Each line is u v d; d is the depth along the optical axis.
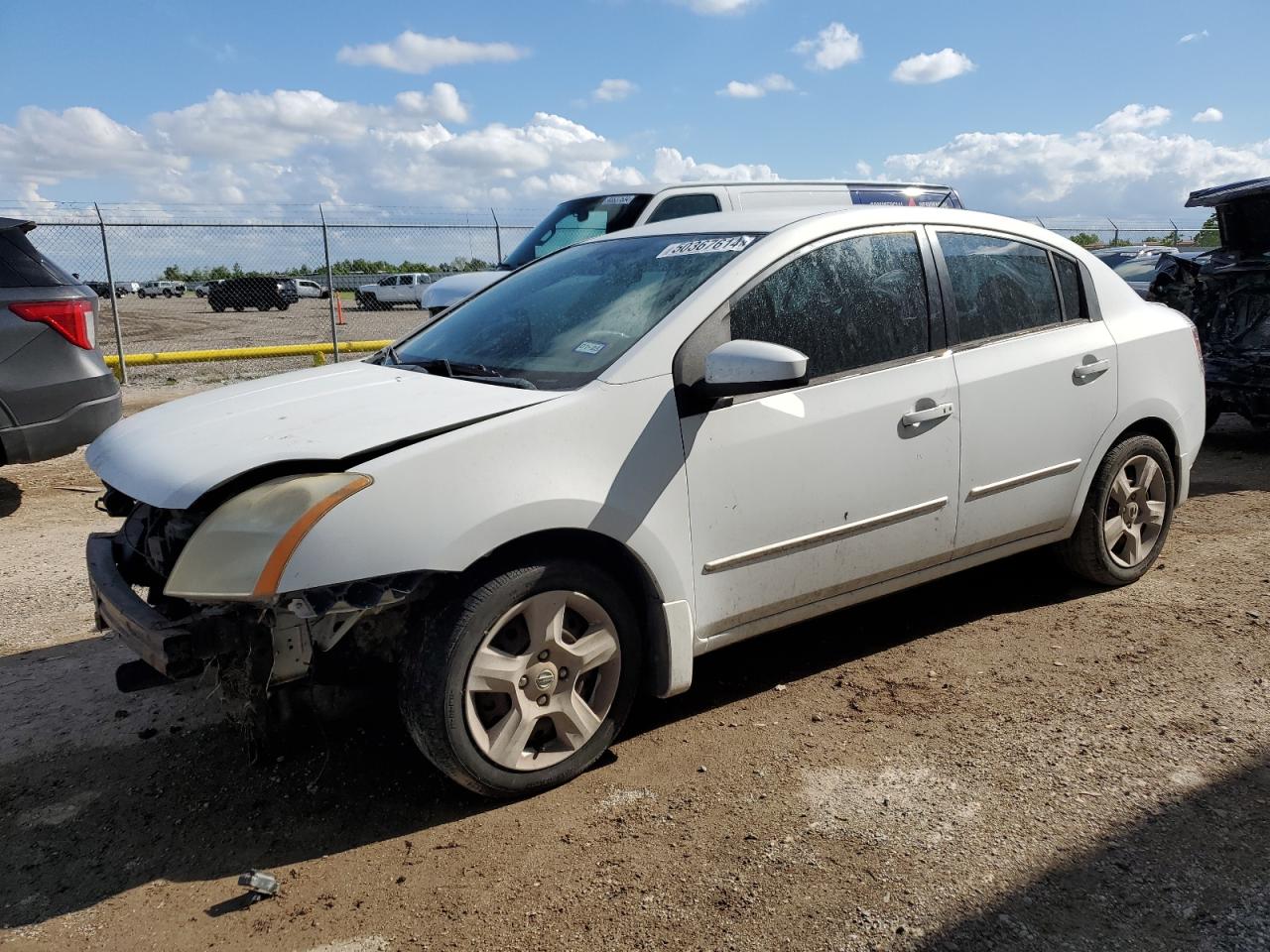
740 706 3.49
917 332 3.62
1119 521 4.35
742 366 2.87
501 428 2.79
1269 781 2.88
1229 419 9.09
